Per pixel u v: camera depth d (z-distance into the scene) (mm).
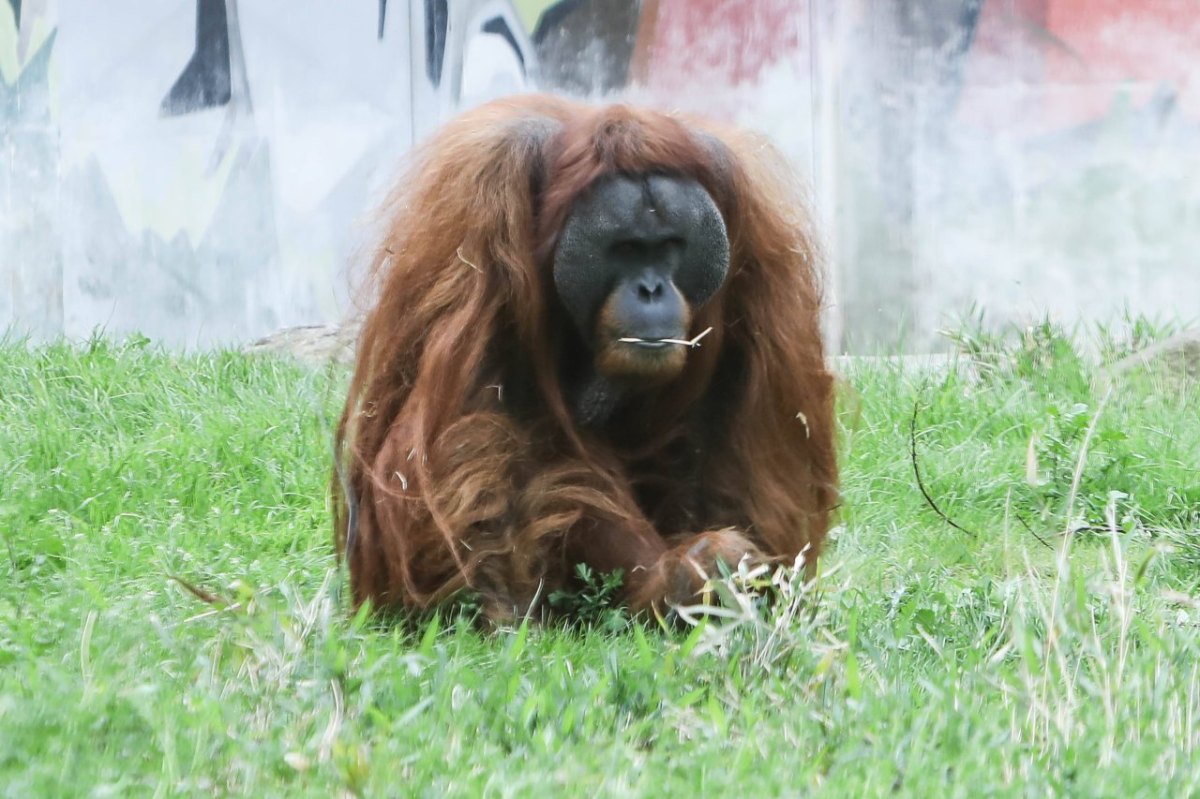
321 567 11523
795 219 10969
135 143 29547
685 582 9258
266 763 6457
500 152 9852
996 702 7785
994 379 18734
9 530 11859
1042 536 13055
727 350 10523
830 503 10641
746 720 7301
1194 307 26516
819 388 10492
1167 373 18734
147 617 8875
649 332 9625
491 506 9430
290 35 28688
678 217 9742
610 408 10336
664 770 6723
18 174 29922
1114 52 26531
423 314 9688
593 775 6492
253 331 29125
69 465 13859
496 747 6875
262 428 15281
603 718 7344
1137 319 23141
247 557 11875
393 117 28438
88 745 6398
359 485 10039
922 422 16391
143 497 13375
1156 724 7281
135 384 17047
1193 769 6730
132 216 29625
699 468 10648
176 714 6781
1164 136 26516
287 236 28922
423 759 6535
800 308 10477
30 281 29859
